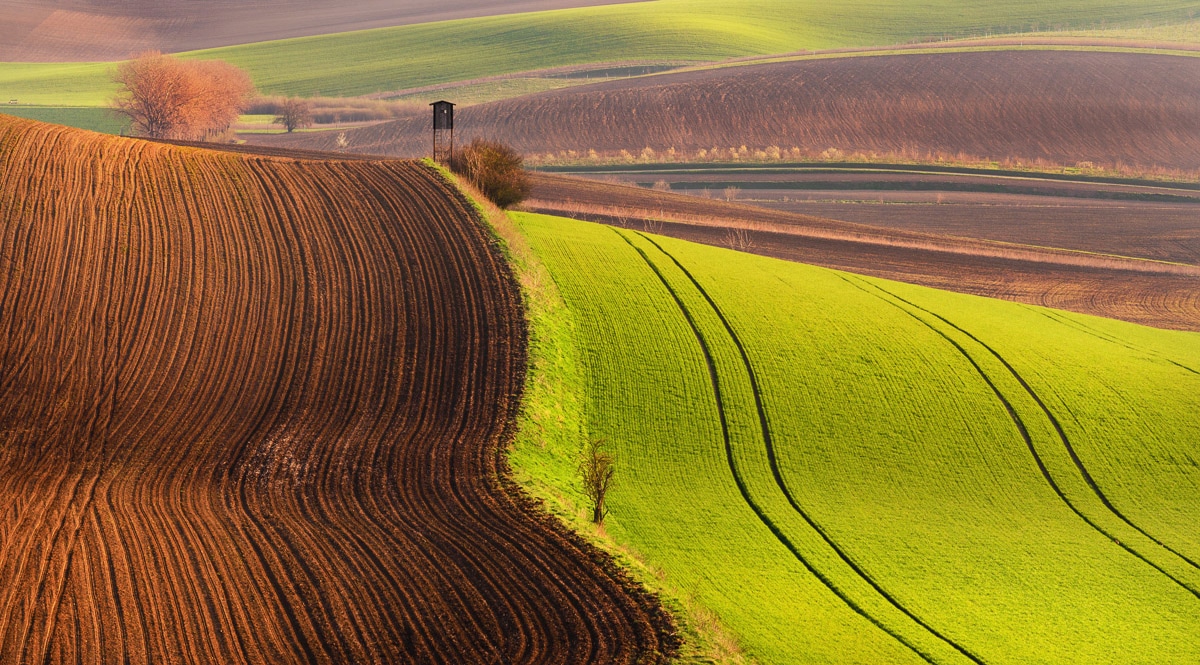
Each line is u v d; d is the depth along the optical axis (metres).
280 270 66.44
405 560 36.81
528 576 36.16
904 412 62.31
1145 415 65.62
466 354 58.09
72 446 45.12
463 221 77.62
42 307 56.59
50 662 28.44
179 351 55.31
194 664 28.98
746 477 53.88
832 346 69.38
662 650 31.62
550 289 70.44
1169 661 41.62
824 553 47.47
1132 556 50.88
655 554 44.75
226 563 35.62
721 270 82.56
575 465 50.53
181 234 68.81
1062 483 57.75
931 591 45.38
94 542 36.38
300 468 45.16
